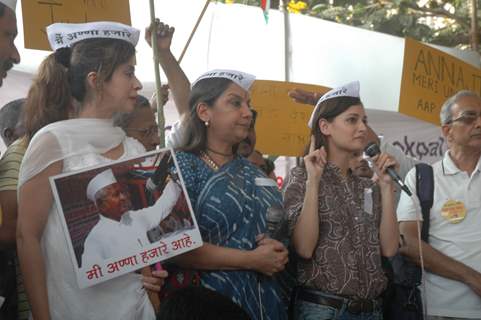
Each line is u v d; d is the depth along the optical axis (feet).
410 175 13.14
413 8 30.35
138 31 9.21
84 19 12.47
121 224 8.24
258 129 16.51
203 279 9.53
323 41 20.90
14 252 9.64
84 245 8.06
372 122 22.13
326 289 10.46
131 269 8.20
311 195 10.46
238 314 6.28
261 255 9.49
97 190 8.21
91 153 8.59
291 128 16.76
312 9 30.94
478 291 12.25
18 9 17.33
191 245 8.49
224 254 9.36
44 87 9.26
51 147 8.44
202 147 10.09
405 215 12.87
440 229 12.75
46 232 8.46
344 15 30.91
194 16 19.42
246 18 20.12
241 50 20.08
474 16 24.18
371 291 10.59
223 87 10.01
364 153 12.12
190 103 10.28
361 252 10.68
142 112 11.98
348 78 21.29
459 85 17.98
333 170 11.13
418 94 17.25
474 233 12.60
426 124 22.57
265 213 9.89
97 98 8.87
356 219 10.81
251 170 10.18
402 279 11.18
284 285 10.80
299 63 20.81
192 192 9.64
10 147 9.71
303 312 10.61
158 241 8.36
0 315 9.29
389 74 21.45
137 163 8.47
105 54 8.85
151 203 8.43
